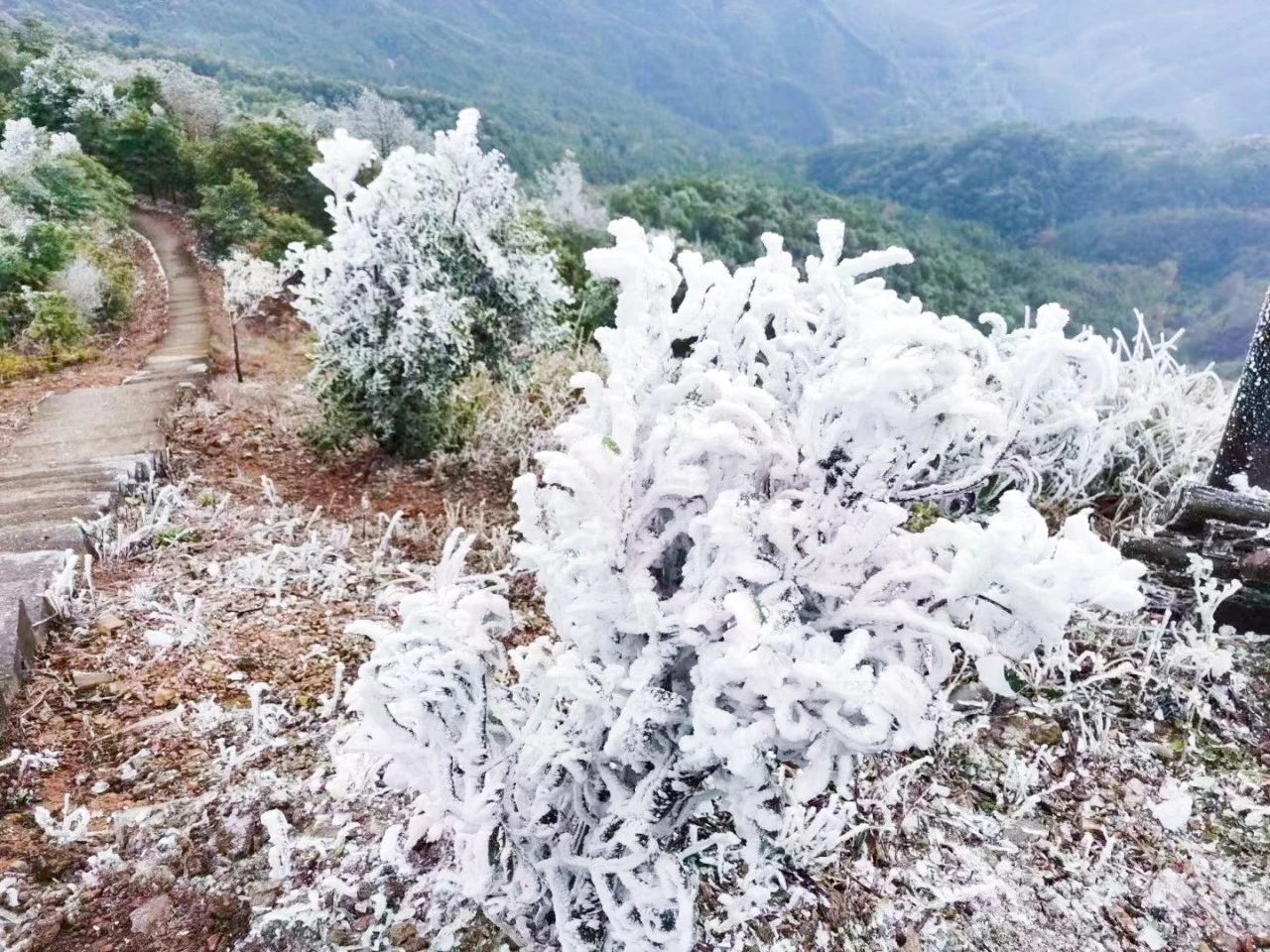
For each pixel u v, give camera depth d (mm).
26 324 10000
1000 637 1400
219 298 13570
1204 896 1958
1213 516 2869
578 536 1448
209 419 5777
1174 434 3479
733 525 1399
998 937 1862
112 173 21859
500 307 5109
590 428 1661
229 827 2146
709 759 1370
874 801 2168
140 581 3469
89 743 2531
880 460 1402
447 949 1816
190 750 2486
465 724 1446
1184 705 2482
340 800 2221
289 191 20188
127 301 12469
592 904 1646
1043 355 2350
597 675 1461
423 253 4691
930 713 1558
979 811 2176
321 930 1868
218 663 2908
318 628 3160
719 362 1695
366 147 4504
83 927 1929
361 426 4934
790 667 1263
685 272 1627
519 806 1538
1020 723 2447
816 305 1952
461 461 4965
